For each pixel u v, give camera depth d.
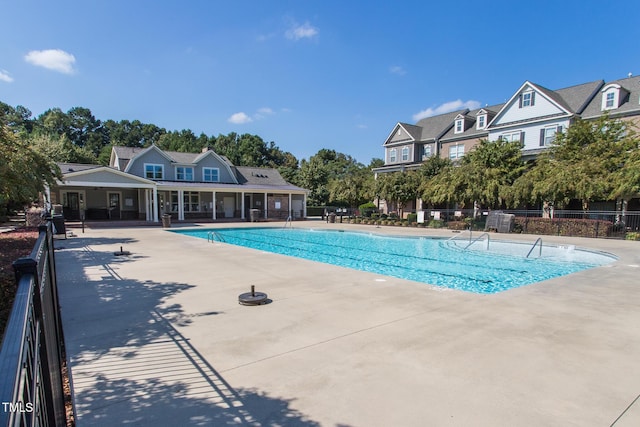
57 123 65.31
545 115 23.88
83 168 24.69
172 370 3.15
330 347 3.65
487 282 8.45
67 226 20.86
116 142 69.75
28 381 1.24
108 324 4.31
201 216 30.31
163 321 4.43
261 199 33.53
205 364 3.27
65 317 4.56
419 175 25.91
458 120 30.44
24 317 1.26
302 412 2.54
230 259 9.23
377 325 4.31
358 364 3.28
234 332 4.07
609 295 5.77
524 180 18.73
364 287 6.21
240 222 27.09
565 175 16.91
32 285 1.65
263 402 2.67
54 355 2.56
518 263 11.18
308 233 20.73
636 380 3.00
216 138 72.38
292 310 4.89
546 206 20.11
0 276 5.89
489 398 2.71
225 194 31.38
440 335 3.99
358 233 19.95
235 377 3.04
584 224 16.55
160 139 68.56
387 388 2.85
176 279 6.80
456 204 26.92
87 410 2.55
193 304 5.15
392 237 17.86
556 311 4.89
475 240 15.91
